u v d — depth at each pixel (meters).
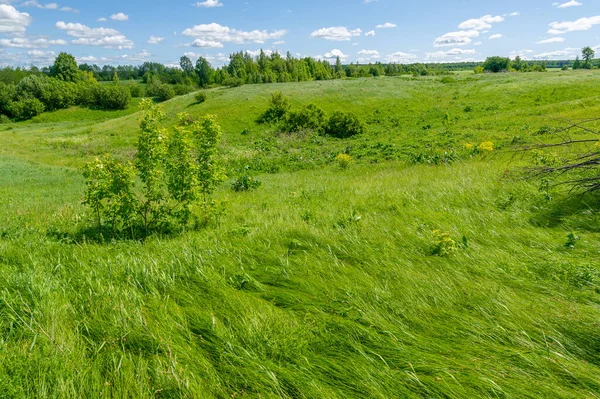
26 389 2.33
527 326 2.94
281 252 4.63
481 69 100.81
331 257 4.41
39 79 86.94
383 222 5.56
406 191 7.75
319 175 18.69
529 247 4.46
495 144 17.23
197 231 6.27
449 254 4.27
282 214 6.61
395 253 4.40
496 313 3.13
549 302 3.23
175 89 98.38
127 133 46.78
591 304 3.18
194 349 2.81
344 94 53.59
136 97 100.56
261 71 108.88
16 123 75.19
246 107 50.09
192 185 6.31
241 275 3.96
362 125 38.41
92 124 62.88
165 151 6.27
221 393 2.40
